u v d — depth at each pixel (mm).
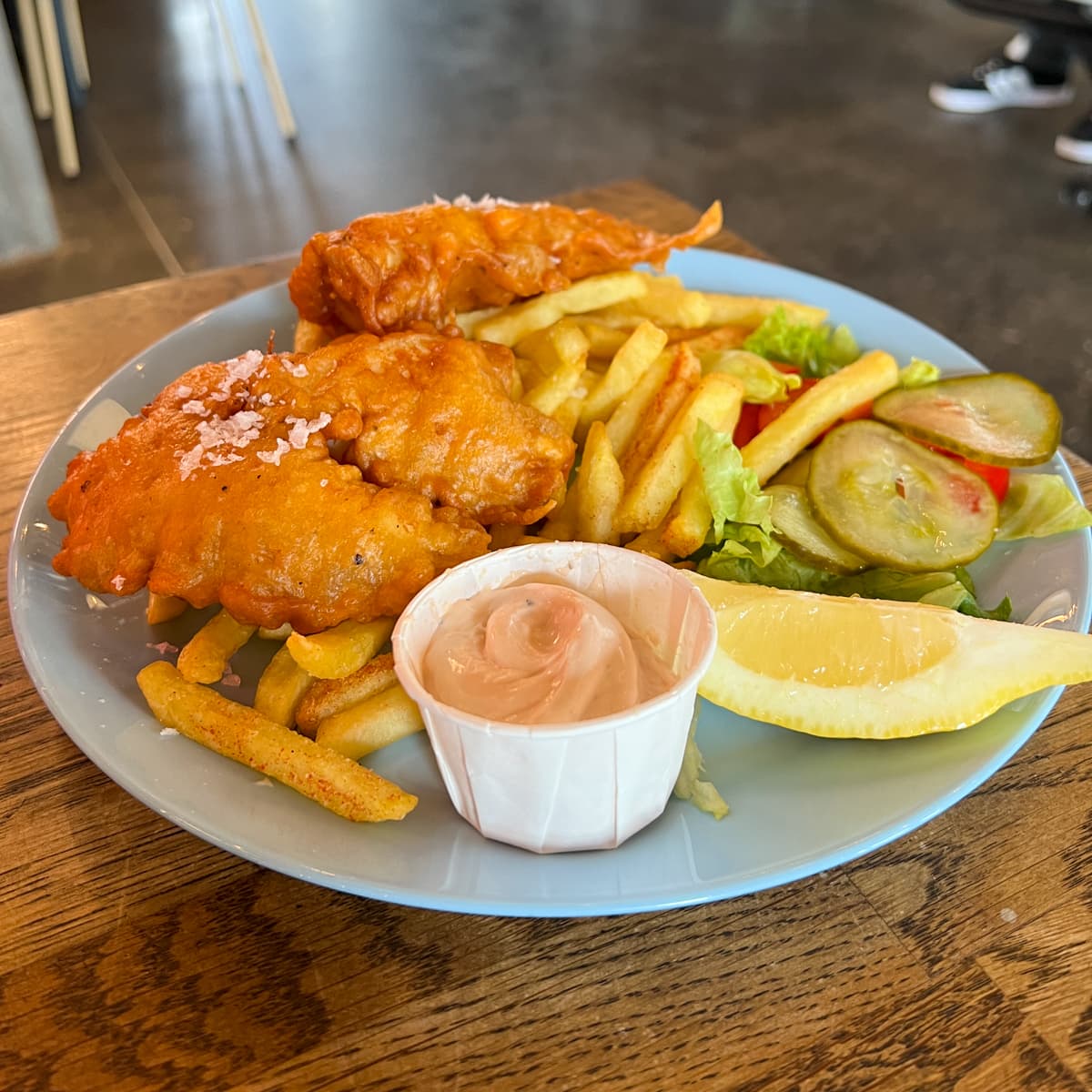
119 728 257
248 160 1053
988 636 259
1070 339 804
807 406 337
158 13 1441
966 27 1400
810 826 238
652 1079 210
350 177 1032
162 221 945
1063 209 978
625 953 228
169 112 1150
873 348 398
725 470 304
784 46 1350
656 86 1243
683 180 1038
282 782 245
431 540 281
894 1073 211
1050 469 333
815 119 1156
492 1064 212
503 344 357
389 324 333
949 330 811
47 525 309
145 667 279
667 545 304
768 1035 216
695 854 233
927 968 226
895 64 1293
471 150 1091
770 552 304
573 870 230
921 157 1071
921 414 343
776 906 236
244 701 281
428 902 220
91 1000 220
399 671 230
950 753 249
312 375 301
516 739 215
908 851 246
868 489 321
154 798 237
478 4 1498
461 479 298
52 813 254
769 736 268
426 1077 210
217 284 449
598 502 309
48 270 871
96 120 1128
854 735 255
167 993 222
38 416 375
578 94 1223
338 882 223
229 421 288
